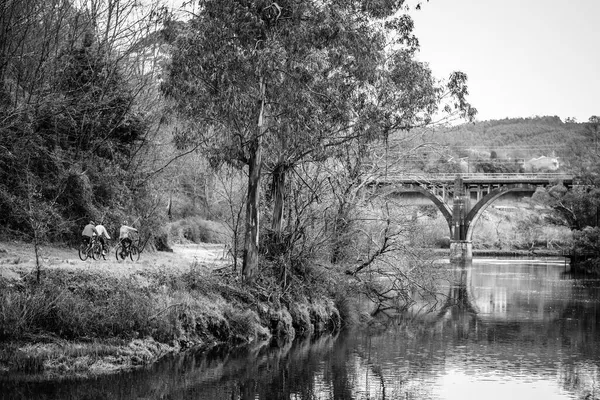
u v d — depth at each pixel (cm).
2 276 1906
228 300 2505
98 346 1884
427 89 3045
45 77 3091
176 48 2508
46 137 3039
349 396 1798
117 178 3366
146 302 2114
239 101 2494
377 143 3281
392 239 3441
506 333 2844
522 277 6141
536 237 14650
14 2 2830
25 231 2759
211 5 2439
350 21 2584
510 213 15650
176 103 2678
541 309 3669
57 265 2161
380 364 2200
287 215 2986
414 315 3369
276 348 2378
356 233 3300
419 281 3625
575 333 2855
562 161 16225
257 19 2423
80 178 3012
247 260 2617
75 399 1608
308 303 2812
